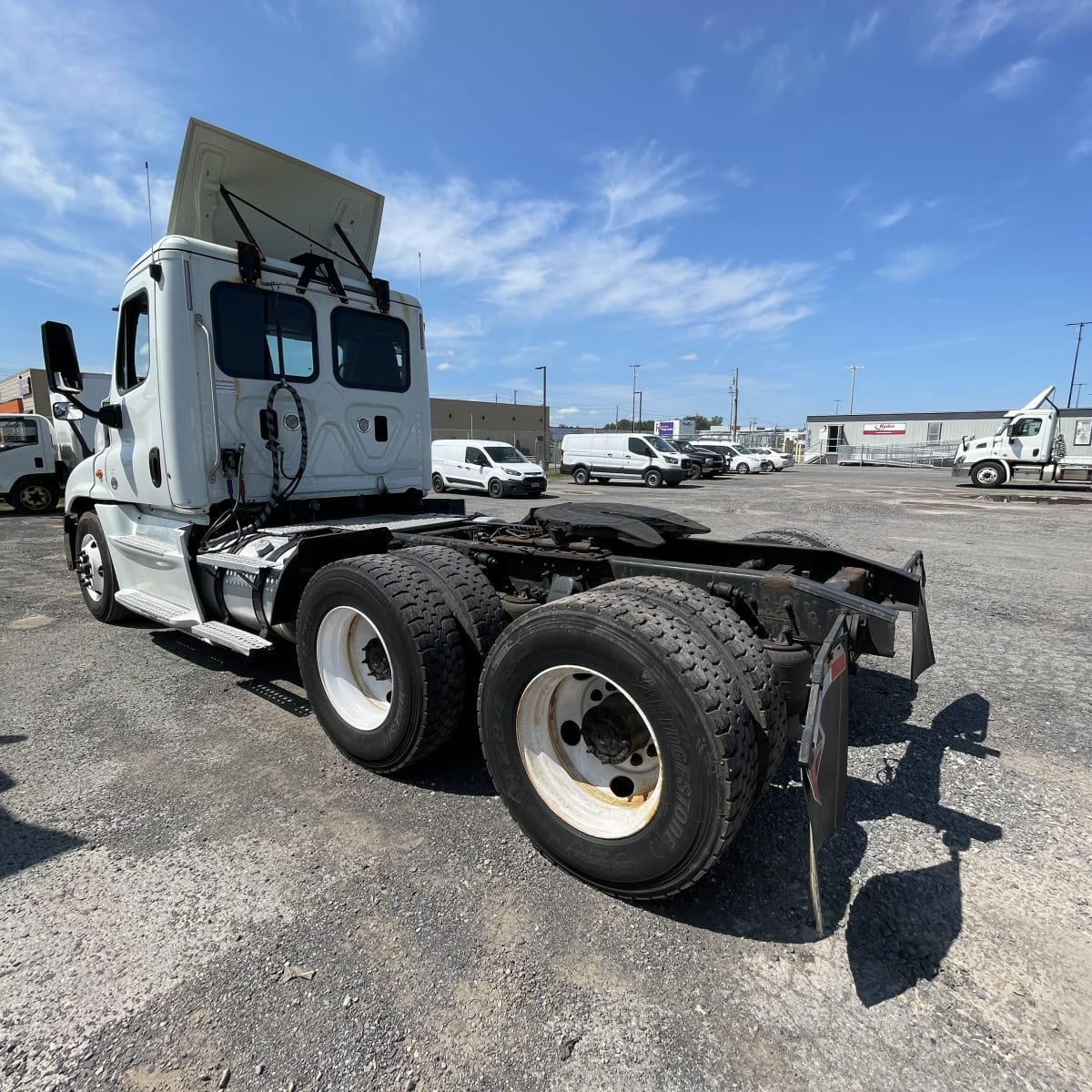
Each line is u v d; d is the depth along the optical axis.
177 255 3.95
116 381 4.73
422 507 5.52
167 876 2.45
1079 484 24.12
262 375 4.36
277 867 2.51
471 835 2.73
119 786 3.10
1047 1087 1.64
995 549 9.70
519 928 2.20
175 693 4.25
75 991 1.93
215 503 4.24
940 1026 1.83
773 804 2.96
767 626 2.77
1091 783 3.12
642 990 1.95
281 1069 1.69
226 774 3.22
